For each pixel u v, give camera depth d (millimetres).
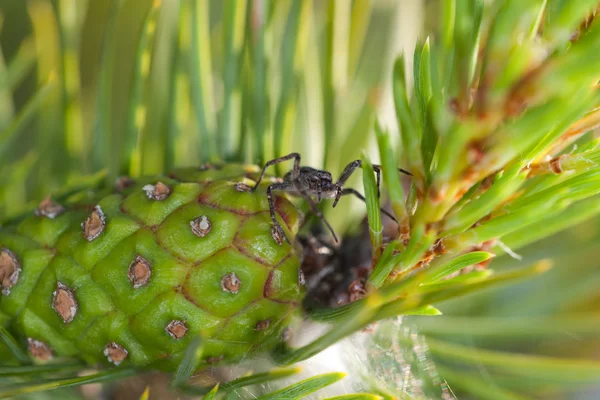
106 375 170
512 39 153
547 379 186
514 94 152
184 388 171
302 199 187
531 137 155
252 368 176
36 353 174
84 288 170
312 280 177
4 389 167
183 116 187
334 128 186
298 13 183
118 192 176
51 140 192
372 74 200
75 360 176
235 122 187
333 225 192
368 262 177
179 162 188
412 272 168
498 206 166
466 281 161
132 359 171
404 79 162
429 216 162
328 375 164
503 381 188
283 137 185
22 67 195
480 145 156
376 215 166
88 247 170
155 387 182
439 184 160
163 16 197
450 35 163
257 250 169
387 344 185
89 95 210
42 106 192
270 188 176
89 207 176
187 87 189
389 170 162
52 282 172
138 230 170
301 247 178
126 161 184
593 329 187
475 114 154
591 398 194
